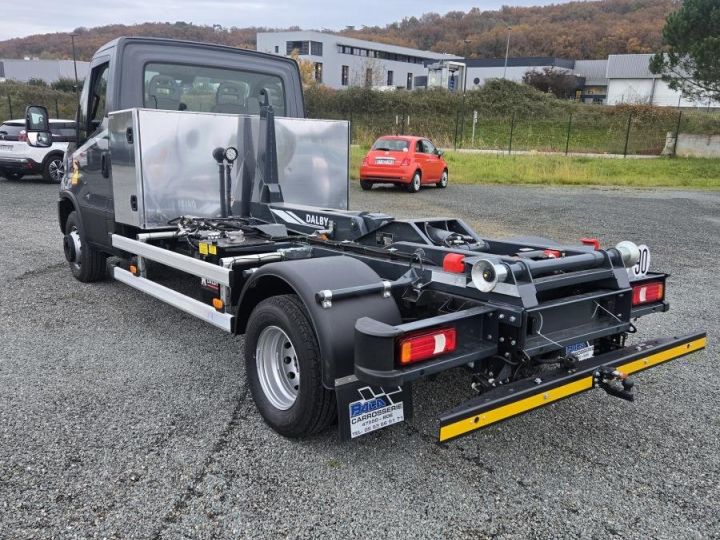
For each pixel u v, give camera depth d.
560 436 3.56
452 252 3.52
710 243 9.63
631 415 3.84
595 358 3.34
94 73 5.99
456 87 49.72
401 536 2.63
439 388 4.16
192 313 4.34
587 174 20.59
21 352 4.70
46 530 2.62
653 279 3.81
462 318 3.00
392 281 3.36
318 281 3.16
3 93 39.38
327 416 3.23
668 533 2.69
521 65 76.44
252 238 4.59
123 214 5.28
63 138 6.59
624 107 39.47
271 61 6.34
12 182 16.02
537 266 3.12
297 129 5.62
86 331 5.22
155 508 2.79
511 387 2.96
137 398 3.93
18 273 7.14
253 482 3.01
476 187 18.09
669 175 21.12
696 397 4.11
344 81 84.56
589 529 2.71
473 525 2.72
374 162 16.31
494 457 3.31
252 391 3.63
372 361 2.76
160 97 5.68
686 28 25.64
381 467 3.18
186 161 5.16
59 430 3.49
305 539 2.60
